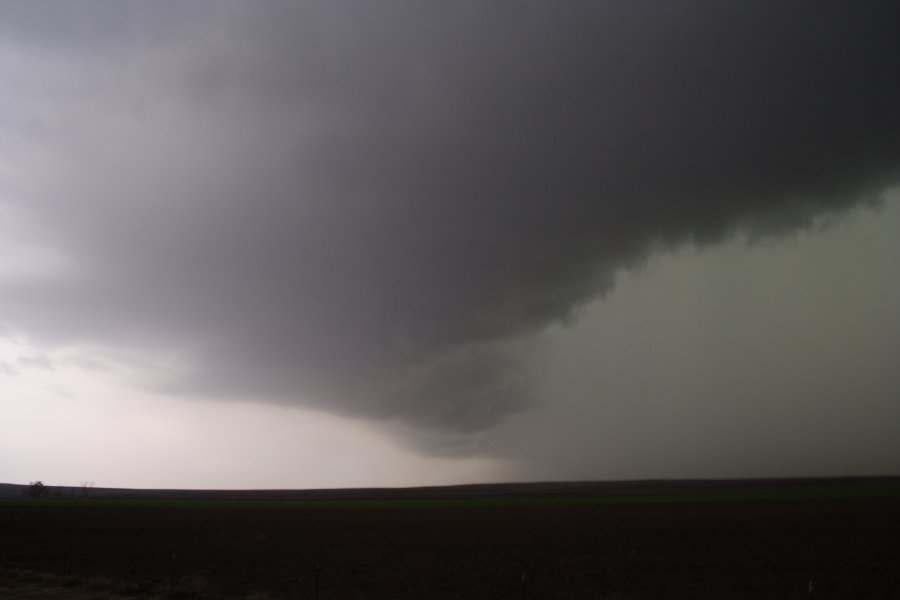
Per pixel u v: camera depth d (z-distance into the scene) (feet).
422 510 235.81
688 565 100.01
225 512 235.20
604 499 280.72
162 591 81.20
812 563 98.22
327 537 148.56
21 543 141.18
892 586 83.05
